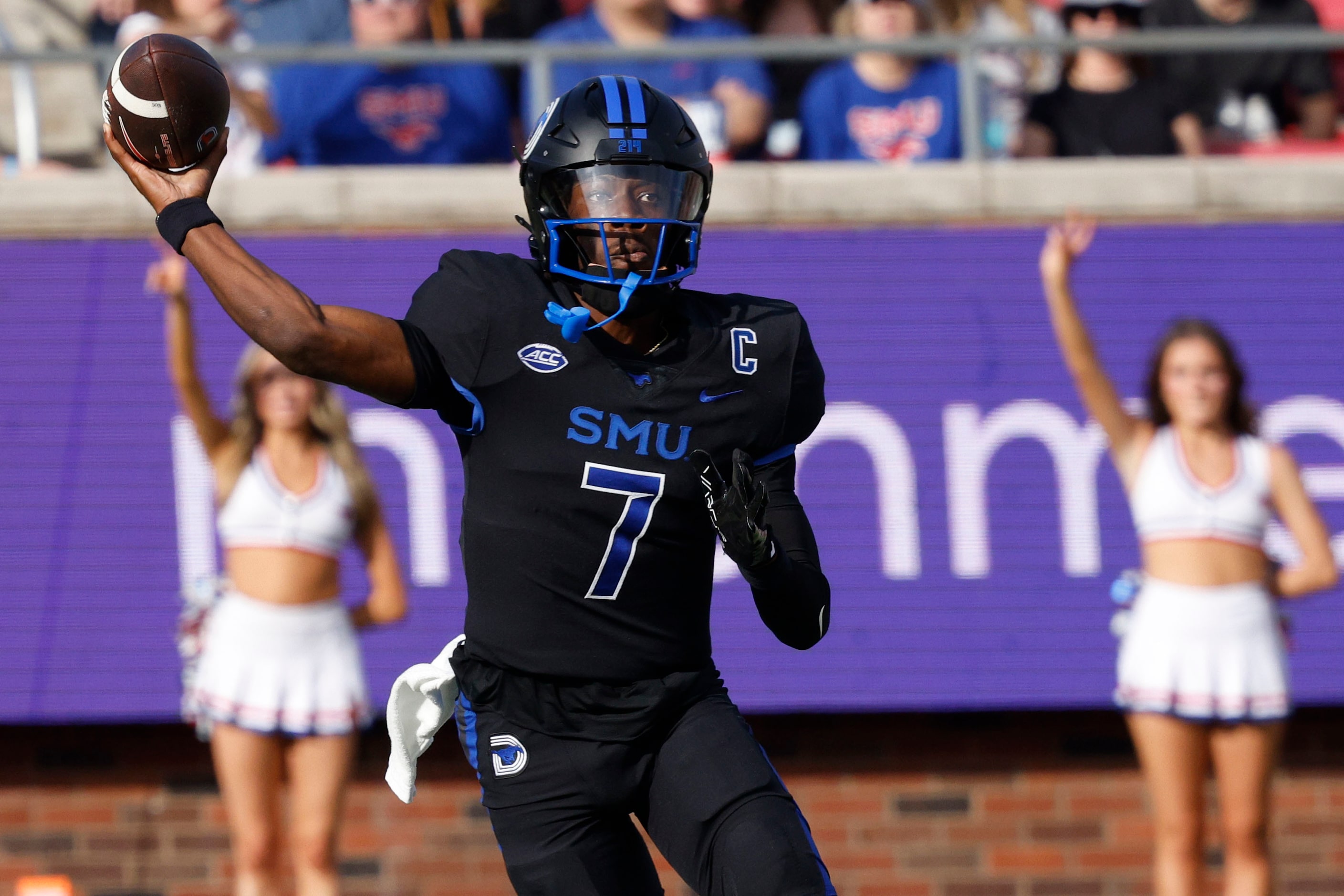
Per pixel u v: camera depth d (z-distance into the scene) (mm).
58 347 22922
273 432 22750
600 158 9227
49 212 23172
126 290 23078
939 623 23203
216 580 22609
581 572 9492
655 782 9719
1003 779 23469
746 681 22953
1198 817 22906
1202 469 23203
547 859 9805
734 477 8953
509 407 9344
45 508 22641
